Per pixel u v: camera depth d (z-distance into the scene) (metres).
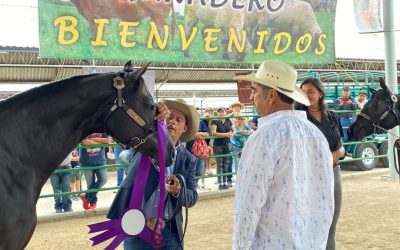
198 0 7.75
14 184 2.18
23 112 2.27
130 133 2.39
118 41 7.16
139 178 2.45
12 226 2.14
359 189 8.07
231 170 8.49
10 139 2.21
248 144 1.83
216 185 9.09
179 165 2.61
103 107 2.40
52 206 7.53
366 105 5.31
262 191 1.74
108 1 7.03
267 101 1.96
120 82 2.38
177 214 2.49
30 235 2.26
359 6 8.78
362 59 15.29
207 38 7.92
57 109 2.32
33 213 2.25
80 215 6.70
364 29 8.80
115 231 2.39
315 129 1.90
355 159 9.73
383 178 9.04
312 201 1.85
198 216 6.35
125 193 2.54
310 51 8.91
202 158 7.55
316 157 1.86
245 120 9.42
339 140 3.35
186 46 7.74
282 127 1.82
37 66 8.82
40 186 2.32
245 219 1.75
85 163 6.88
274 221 1.78
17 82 13.72
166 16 7.52
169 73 15.13
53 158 2.34
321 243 1.81
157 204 2.48
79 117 2.37
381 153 10.80
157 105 2.49
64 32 6.75
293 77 1.96
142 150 2.45
